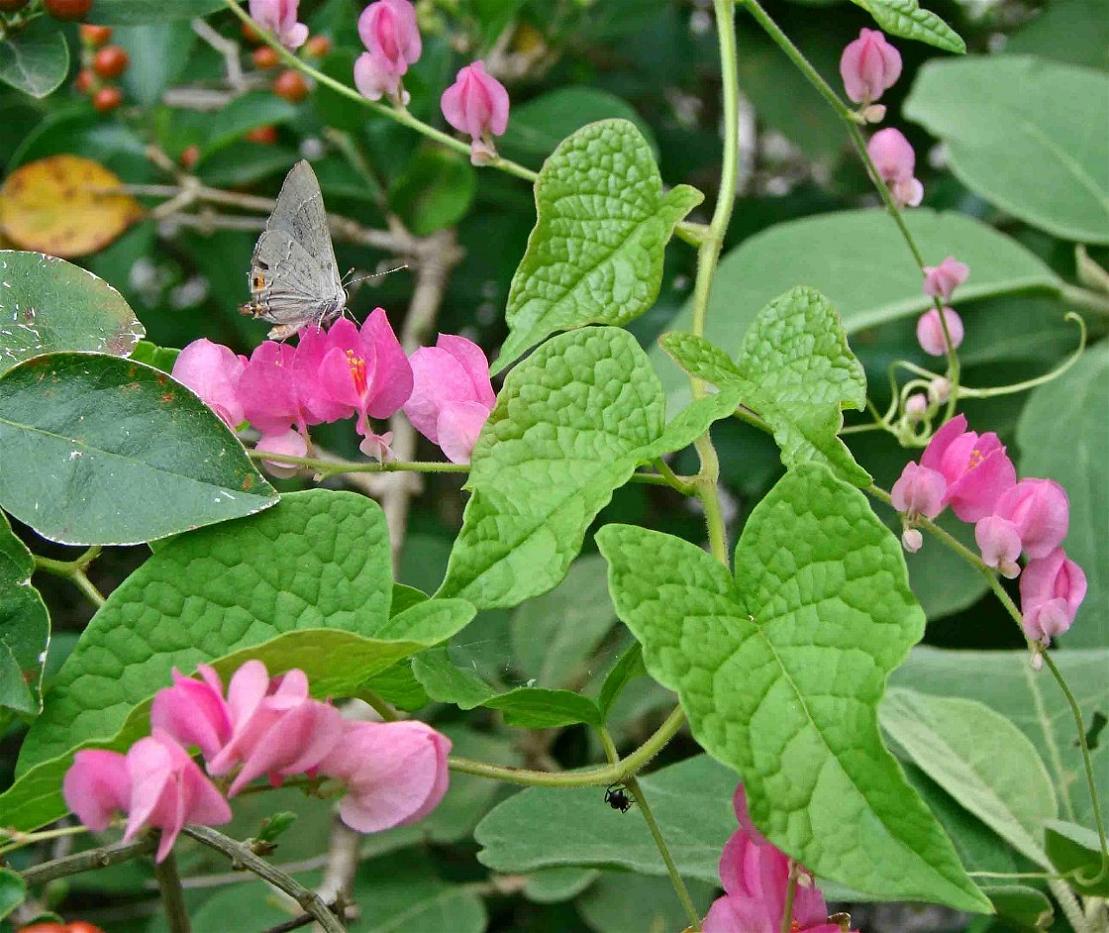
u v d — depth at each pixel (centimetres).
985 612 59
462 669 39
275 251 43
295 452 40
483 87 43
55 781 37
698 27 77
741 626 37
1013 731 45
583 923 66
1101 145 61
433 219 59
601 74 75
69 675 38
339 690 38
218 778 36
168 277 80
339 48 58
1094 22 71
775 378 40
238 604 39
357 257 70
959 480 39
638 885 55
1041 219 59
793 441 39
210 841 39
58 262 40
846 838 36
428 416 40
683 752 63
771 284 57
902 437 45
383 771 36
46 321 40
